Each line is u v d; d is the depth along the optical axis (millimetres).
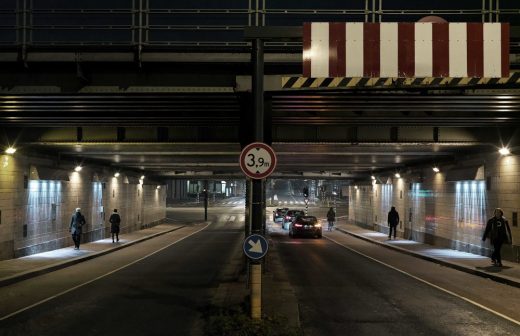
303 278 16359
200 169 40969
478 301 12539
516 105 15164
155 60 13367
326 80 12641
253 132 9820
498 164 20688
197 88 13859
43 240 23703
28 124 19000
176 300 12508
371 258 22953
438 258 21344
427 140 20047
